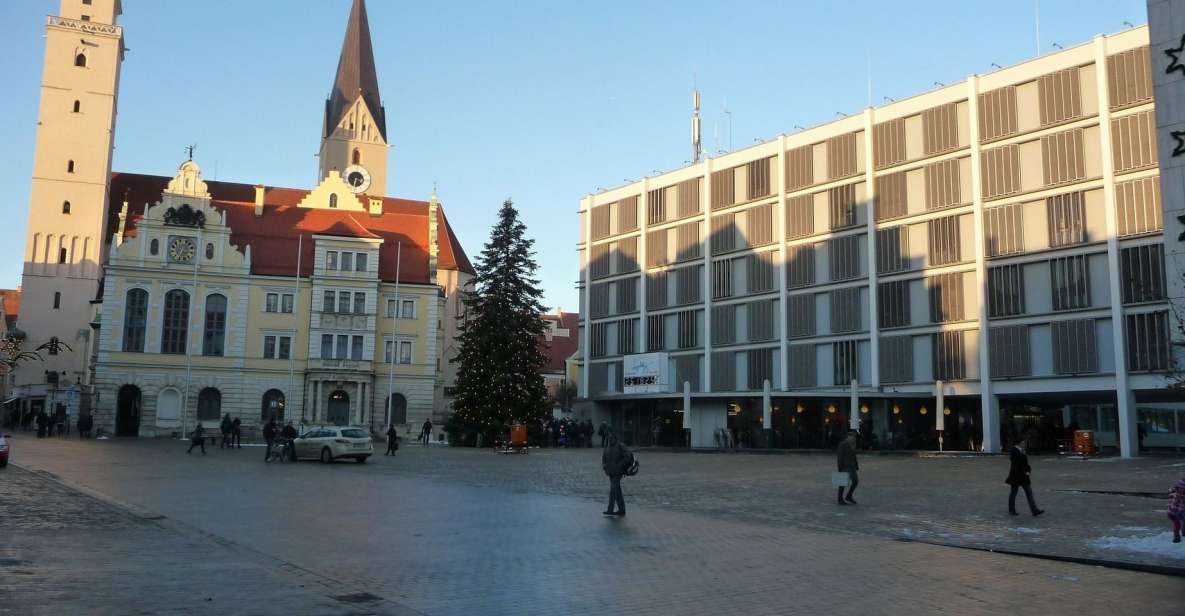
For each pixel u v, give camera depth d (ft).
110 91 324.19
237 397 254.68
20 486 77.30
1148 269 157.07
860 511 67.21
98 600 32.24
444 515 62.44
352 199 303.27
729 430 209.56
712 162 238.27
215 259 258.57
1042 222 172.96
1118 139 162.71
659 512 66.03
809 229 213.25
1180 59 93.97
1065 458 141.38
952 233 186.70
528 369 216.13
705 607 33.91
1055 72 173.17
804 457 151.74
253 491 79.15
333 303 264.31
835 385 204.03
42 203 315.37
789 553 46.85
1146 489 81.76
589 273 270.67
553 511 65.72
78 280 316.19
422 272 280.92
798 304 213.66
